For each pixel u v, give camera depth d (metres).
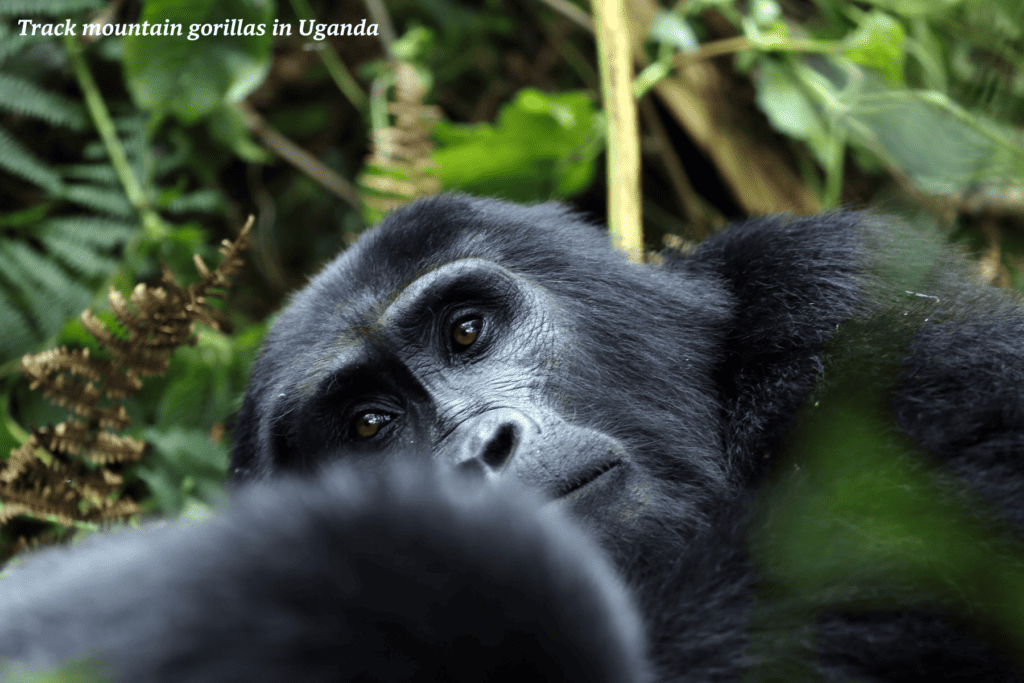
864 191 9.88
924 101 8.88
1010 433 4.08
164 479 7.15
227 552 2.15
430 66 10.31
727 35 9.73
